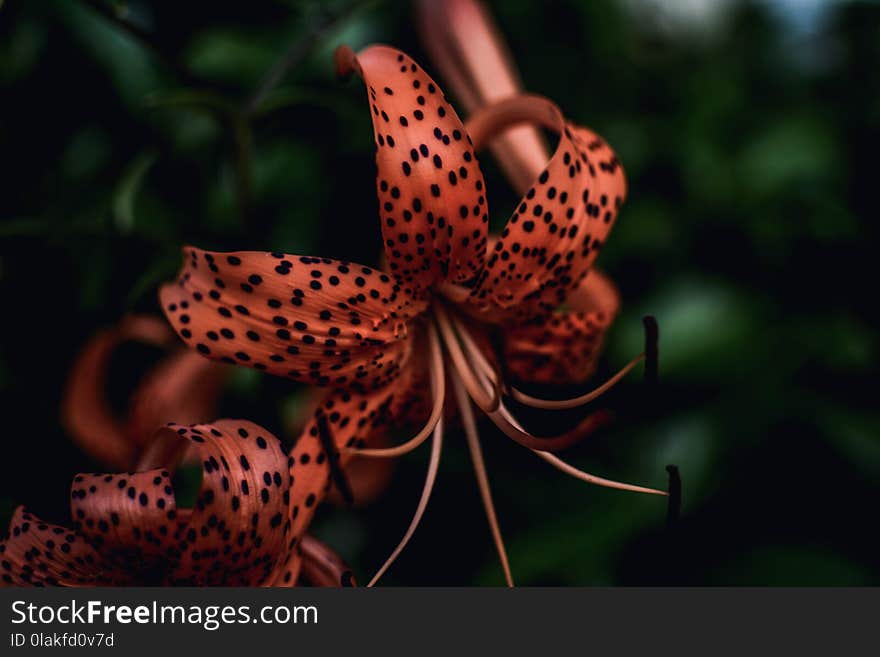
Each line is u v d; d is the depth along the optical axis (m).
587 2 0.64
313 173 0.63
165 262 0.57
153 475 0.50
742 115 0.68
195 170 0.62
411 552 0.64
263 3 0.63
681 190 0.66
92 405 0.60
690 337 0.63
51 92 0.62
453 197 0.51
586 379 0.57
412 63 0.51
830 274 0.66
